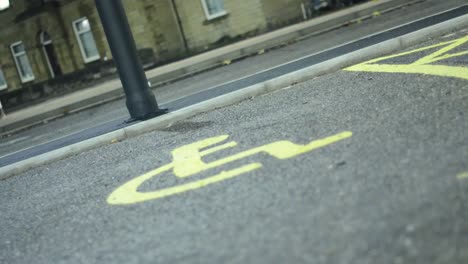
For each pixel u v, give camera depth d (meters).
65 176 3.90
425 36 5.56
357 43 7.49
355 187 1.97
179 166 3.07
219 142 3.44
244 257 1.62
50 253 2.18
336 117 3.17
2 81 20.83
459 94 2.89
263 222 1.87
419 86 3.35
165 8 16.98
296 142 2.85
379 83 3.83
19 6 18.62
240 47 12.72
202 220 2.06
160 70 13.89
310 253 1.54
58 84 19.05
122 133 4.94
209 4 17.08
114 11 5.12
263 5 16.69
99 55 17.81
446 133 2.30
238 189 2.31
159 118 5.04
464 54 4.01
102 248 2.06
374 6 13.02
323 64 5.20
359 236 1.57
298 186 2.15
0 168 4.74
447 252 1.36
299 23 15.90
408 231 1.52
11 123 11.81
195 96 6.94
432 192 1.74
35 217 2.87
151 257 1.83
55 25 18.19
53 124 10.32
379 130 2.64
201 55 15.22
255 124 3.69
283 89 5.00
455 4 9.38
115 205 2.62
